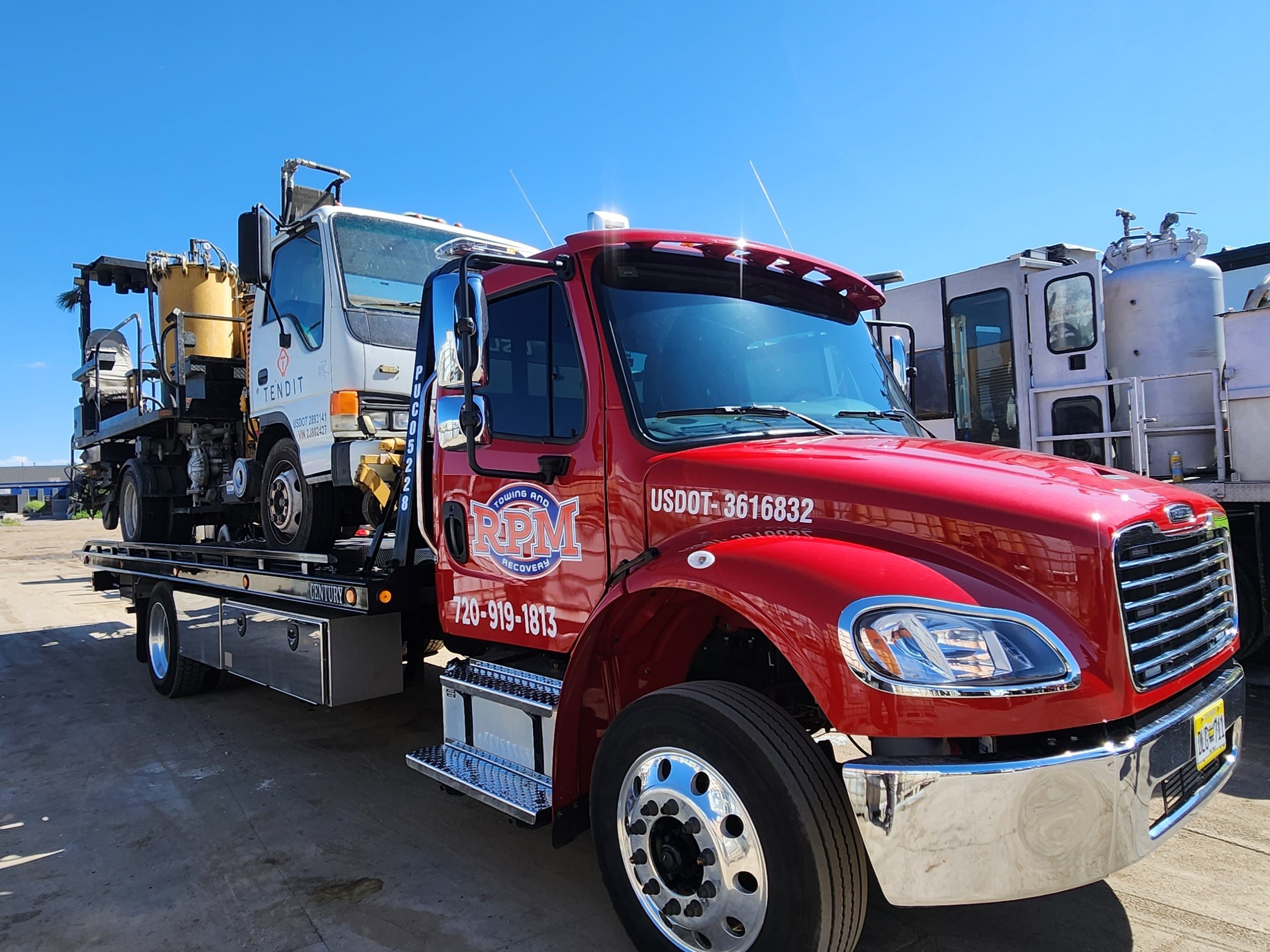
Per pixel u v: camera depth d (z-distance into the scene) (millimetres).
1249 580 5871
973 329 8305
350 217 5680
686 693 2643
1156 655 2467
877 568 2377
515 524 3543
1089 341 7387
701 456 2932
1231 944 2875
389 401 5395
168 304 7793
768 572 2471
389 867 3721
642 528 3023
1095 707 2234
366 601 4391
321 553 5055
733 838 2482
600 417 3174
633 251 3326
